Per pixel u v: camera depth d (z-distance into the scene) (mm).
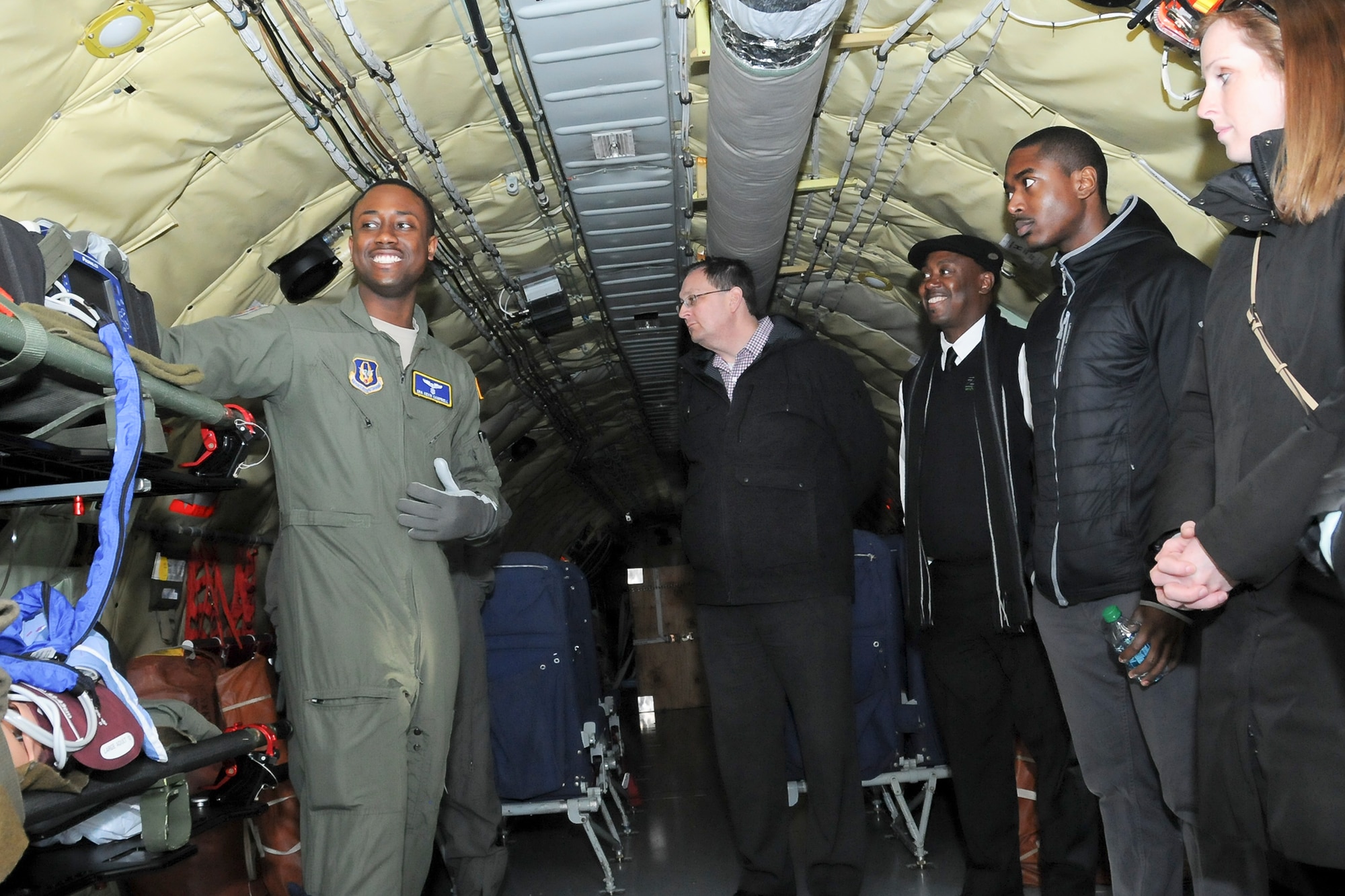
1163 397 2490
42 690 1704
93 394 1848
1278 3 1501
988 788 3389
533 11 2801
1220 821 1608
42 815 1626
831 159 3957
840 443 3576
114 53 2373
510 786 4305
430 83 3230
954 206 3893
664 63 3127
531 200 4359
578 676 4914
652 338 6375
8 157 2406
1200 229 3205
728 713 3449
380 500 2543
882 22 3037
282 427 2584
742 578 3346
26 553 2746
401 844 2406
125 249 2889
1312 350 1504
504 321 5562
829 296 5641
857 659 4352
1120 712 2562
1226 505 1482
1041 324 2748
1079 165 2840
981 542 3258
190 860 3184
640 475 14141
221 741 2283
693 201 4246
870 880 4070
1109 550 2486
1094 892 3184
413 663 2488
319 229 3541
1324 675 1396
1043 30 2811
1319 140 1426
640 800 6125
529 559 4477
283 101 2869
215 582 4348
